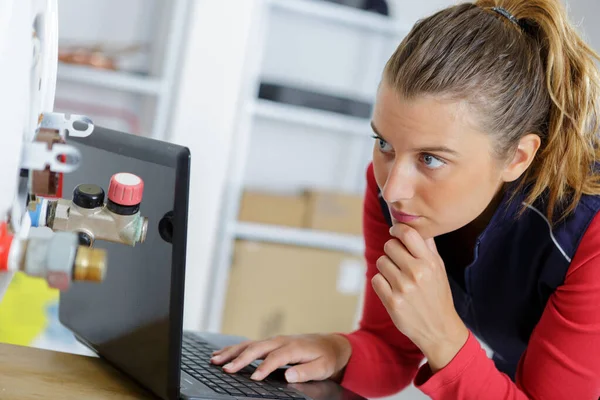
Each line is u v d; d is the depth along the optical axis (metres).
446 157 0.95
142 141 0.82
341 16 2.90
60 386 0.82
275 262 2.77
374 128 1.00
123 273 0.89
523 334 1.28
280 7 2.97
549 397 1.05
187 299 2.71
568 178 1.08
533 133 1.05
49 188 0.69
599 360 1.04
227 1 2.62
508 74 0.99
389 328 1.31
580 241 1.07
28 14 0.60
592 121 1.10
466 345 1.05
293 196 3.01
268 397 0.91
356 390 1.23
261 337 2.79
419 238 1.03
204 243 2.71
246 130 2.78
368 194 1.34
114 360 0.92
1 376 0.82
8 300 1.82
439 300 1.04
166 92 2.62
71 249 0.62
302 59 3.14
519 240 1.14
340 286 2.88
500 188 1.12
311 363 1.10
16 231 0.67
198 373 0.95
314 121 2.86
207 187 2.70
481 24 1.01
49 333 1.82
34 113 0.70
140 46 2.69
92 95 2.74
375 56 3.24
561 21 1.07
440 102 0.93
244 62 2.69
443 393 1.05
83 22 2.72
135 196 0.78
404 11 3.24
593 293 1.04
